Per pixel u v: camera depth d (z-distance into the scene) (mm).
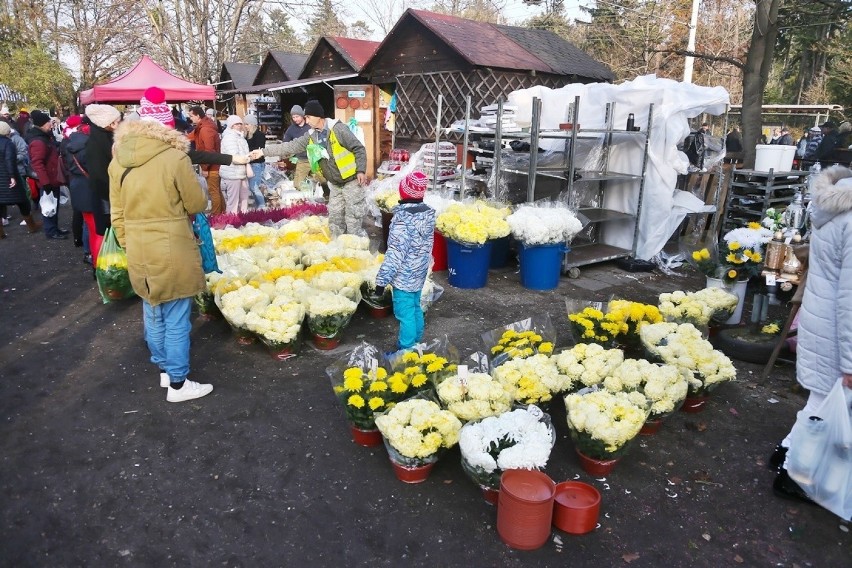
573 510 2455
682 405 3461
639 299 5645
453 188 7953
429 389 3064
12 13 20250
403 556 2381
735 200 7055
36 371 3943
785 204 6867
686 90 6168
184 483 2812
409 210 3684
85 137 5473
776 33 8250
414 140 11539
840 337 2424
